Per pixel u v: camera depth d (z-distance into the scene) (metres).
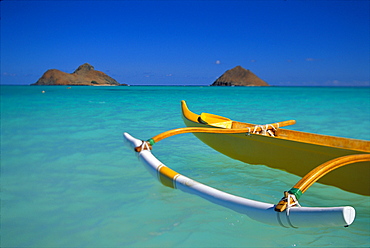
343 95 39.19
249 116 13.37
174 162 5.67
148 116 12.81
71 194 4.05
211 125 6.09
